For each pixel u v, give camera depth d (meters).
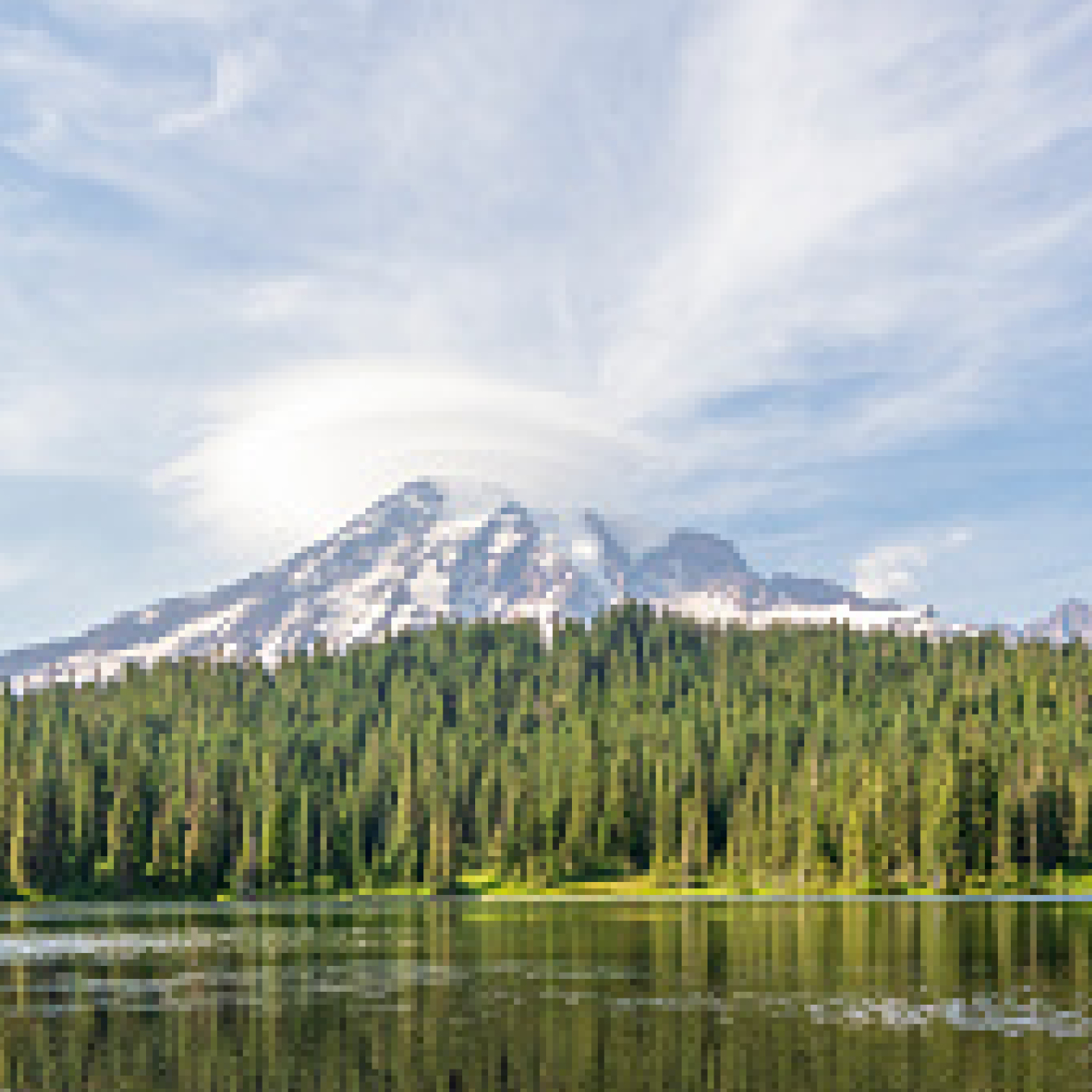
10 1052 72.56
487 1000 89.44
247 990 96.25
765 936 136.38
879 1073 64.06
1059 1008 82.56
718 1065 66.31
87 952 127.12
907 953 115.69
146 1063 69.38
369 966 111.31
